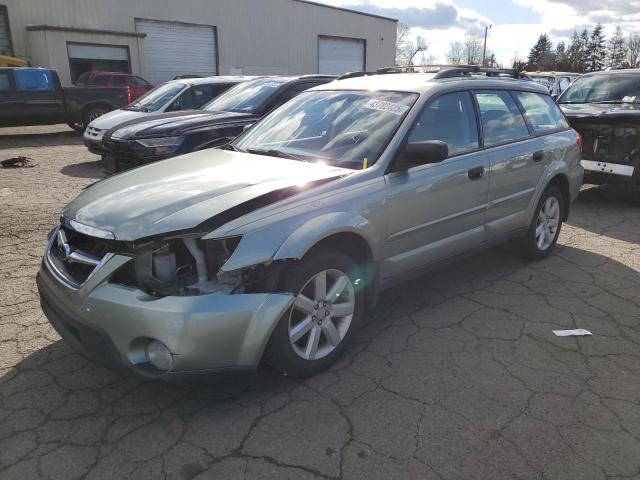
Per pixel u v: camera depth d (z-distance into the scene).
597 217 6.86
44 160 10.95
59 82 14.59
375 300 3.48
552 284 4.56
